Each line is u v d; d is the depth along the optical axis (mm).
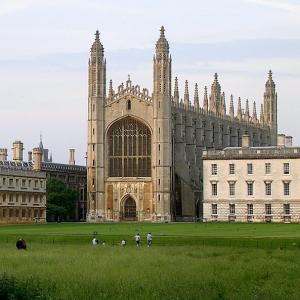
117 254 85312
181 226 172750
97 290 56875
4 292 54281
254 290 58781
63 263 73562
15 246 100750
